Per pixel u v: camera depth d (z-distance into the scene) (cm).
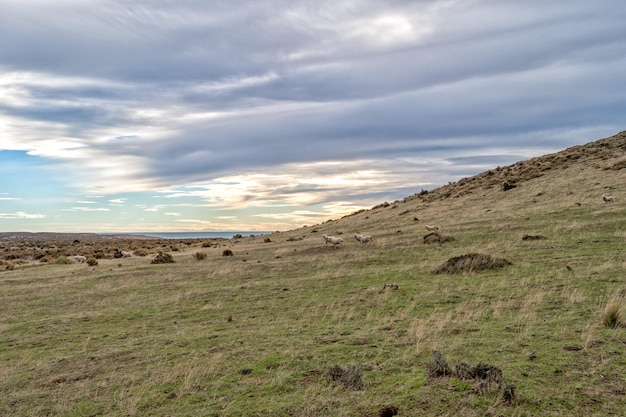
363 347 880
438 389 622
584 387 606
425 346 850
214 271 2481
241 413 604
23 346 1177
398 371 720
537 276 1539
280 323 1197
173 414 623
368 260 2406
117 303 1755
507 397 577
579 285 1337
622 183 3650
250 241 5231
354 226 4938
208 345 1003
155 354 968
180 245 6375
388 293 1500
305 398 636
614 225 2459
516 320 999
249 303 1541
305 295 1611
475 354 775
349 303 1404
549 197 3894
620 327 871
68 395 748
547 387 610
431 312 1187
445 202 5100
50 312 1675
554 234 2483
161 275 2484
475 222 3422
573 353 742
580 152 5391
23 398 754
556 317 1003
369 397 618
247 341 1007
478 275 1700
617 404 554
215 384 732
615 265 1576
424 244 2756
